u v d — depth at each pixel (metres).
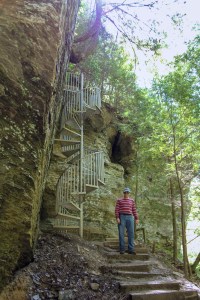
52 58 4.74
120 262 6.48
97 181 8.66
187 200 12.73
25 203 3.93
